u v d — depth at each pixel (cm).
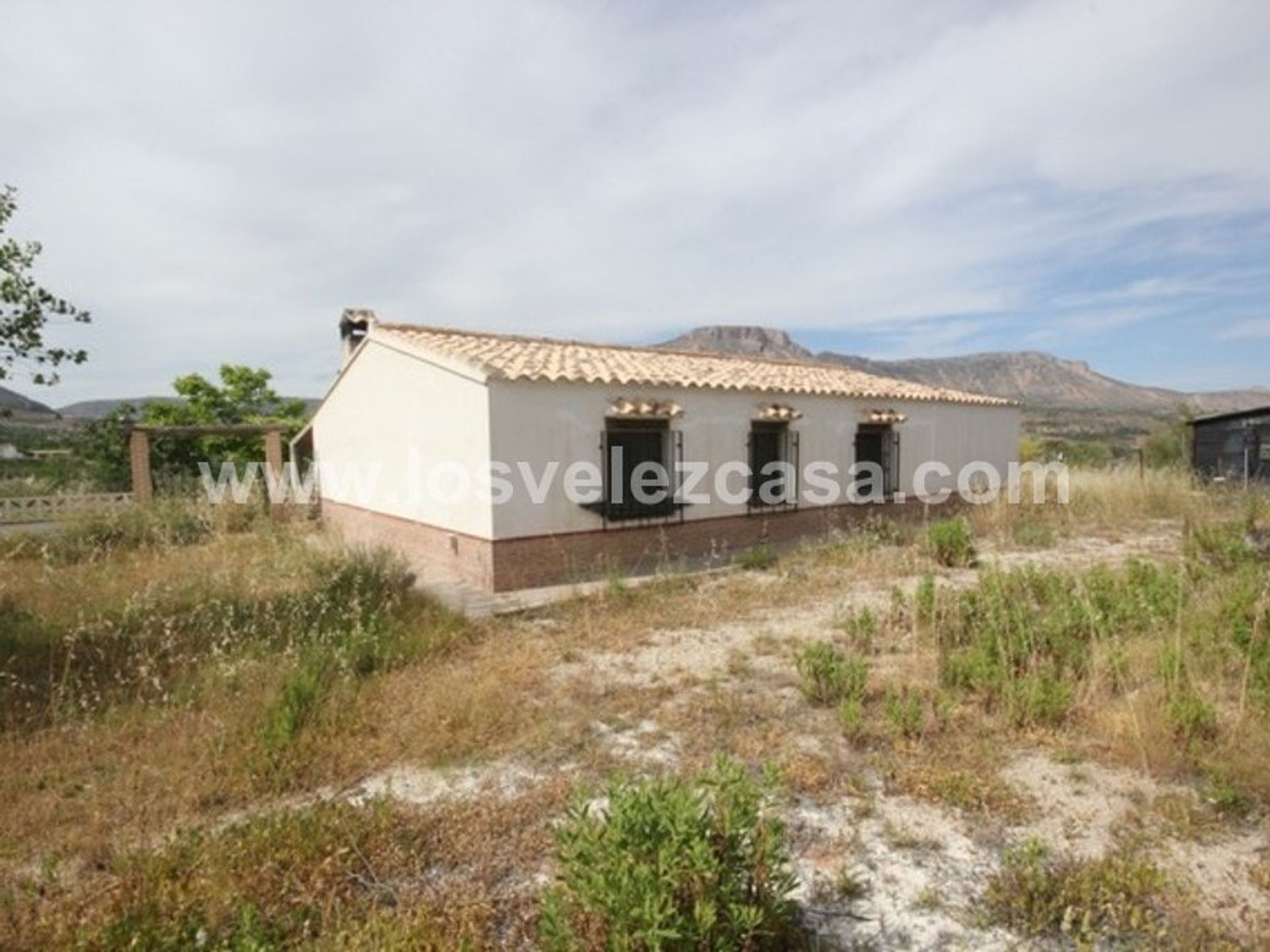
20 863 325
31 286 656
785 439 1180
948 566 945
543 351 1109
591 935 242
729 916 238
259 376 2164
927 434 1461
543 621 736
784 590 831
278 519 1407
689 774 396
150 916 273
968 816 356
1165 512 1384
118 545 1068
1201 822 344
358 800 381
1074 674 502
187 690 504
